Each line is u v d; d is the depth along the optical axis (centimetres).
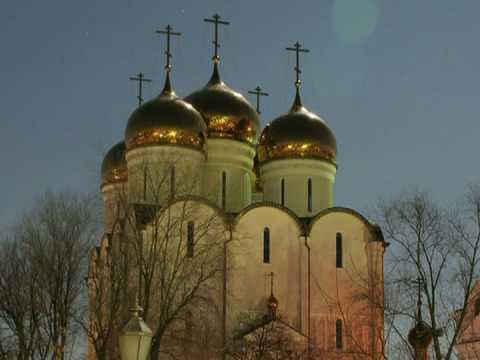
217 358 6025
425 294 4666
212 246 6253
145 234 6259
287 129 7481
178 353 5903
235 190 7444
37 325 5378
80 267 5581
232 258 6619
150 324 5622
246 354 6022
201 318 6138
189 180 6969
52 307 5406
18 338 5569
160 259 5966
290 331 6356
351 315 6638
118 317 5150
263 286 6706
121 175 7988
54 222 5656
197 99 7612
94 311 5381
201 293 6316
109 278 5541
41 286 5469
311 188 7406
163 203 6644
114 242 6294
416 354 3694
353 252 6944
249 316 6538
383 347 4822
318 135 7481
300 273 6806
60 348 5234
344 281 6850
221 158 7462
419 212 4919
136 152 7112
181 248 6259
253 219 6812
